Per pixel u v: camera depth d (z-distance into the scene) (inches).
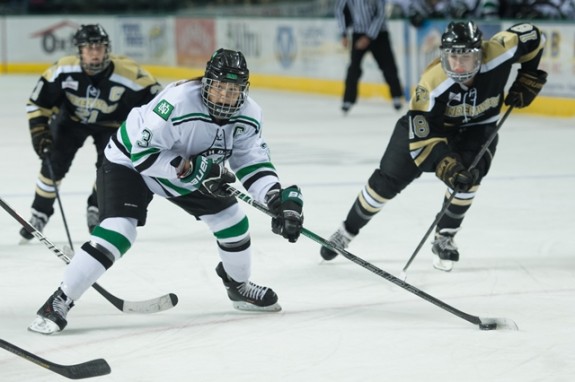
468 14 1368.1
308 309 483.5
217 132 431.5
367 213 573.3
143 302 466.6
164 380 381.4
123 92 593.9
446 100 514.9
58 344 427.2
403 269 532.7
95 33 573.3
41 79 599.8
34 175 899.4
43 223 634.8
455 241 631.8
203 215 460.8
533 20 1277.1
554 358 404.2
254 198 451.5
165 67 1893.5
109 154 452.8
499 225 677.3
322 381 379.6
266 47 1697.8
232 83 408.5
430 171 533.6
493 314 473.4
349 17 1327.5
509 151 1016.2
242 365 399.2
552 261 578.9
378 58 1350.9
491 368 392.8
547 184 830.5
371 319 464.8
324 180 866.1
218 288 525.0
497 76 518.0
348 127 1235.2
